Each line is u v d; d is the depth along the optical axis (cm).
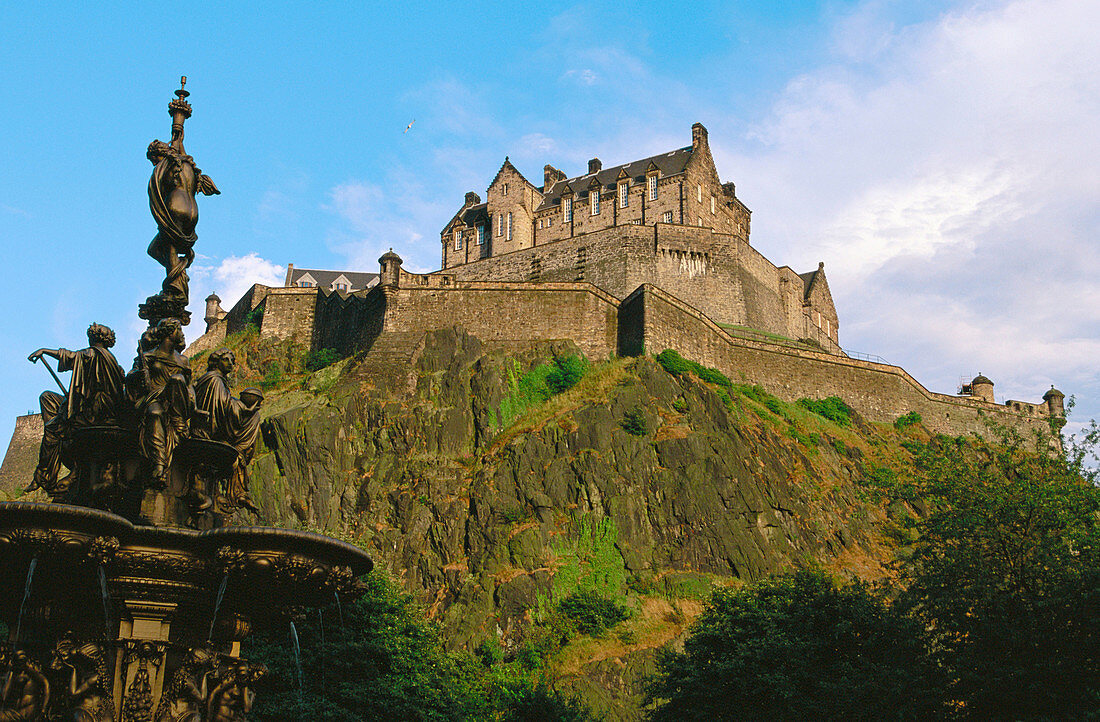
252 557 1451
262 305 8162
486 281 7231
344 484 6072
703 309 8500
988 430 8488
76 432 1570
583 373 6806
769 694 3238
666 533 5641
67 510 1357
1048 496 3075
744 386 7475
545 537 5478
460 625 5059
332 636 3162
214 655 1490
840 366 8075
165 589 1446
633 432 6081
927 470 3522
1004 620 2731
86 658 1382
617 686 4634
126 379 1606
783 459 6531
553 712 3891
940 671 2839
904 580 3562
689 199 9169
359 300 7625
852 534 6244
